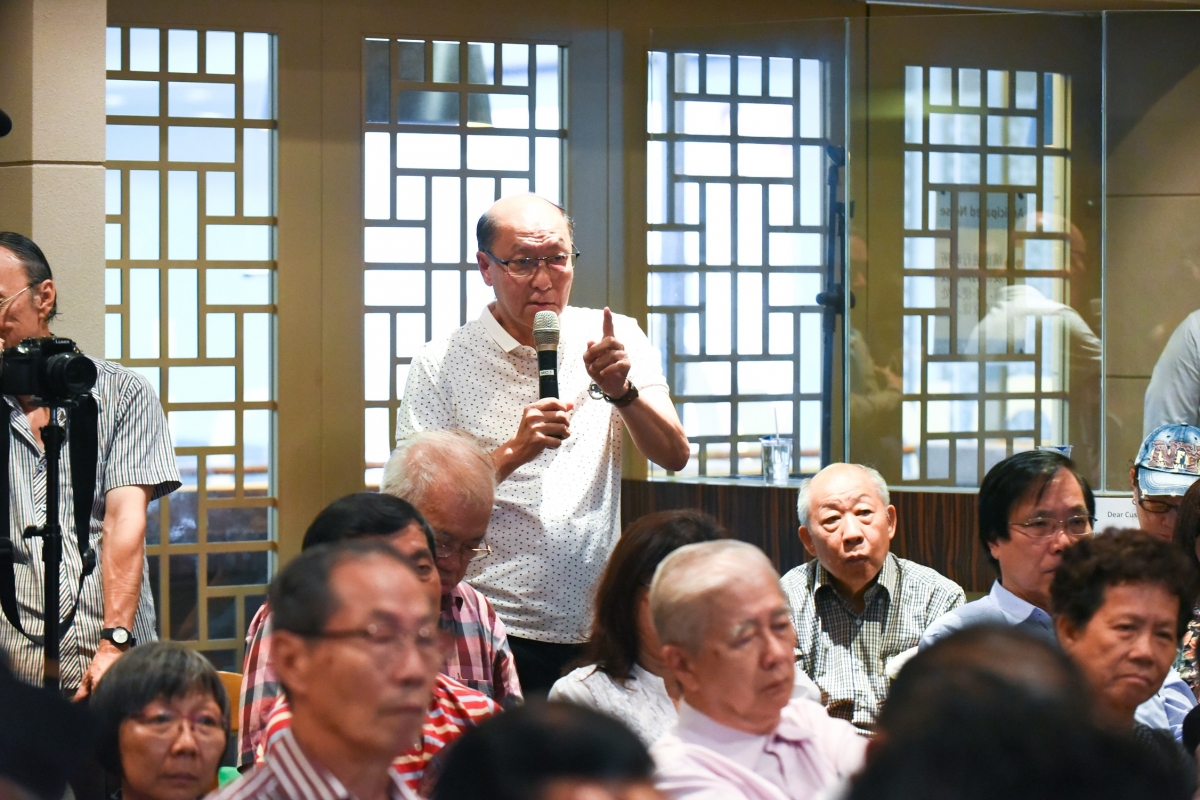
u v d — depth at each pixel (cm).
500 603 576
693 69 841
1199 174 807
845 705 596
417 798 300
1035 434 819
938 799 199
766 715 346
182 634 803
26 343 492
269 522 818
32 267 538
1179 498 614
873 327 821
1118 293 814
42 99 695
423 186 836
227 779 468
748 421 837
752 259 834
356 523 390
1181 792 210
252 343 813
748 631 342
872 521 597
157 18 786
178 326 801
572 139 855
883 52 812
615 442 611
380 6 821
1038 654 217
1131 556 409
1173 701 488
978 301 817
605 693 411
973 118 812
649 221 858
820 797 343
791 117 826
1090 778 201
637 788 214
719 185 839
